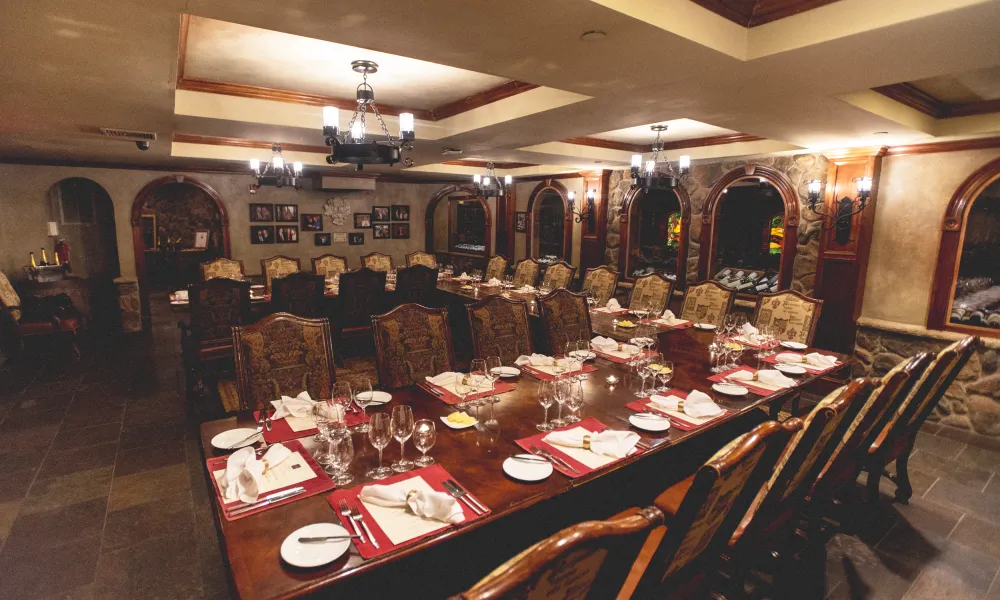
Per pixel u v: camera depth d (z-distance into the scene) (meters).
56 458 3.56
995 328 4.29
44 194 7.08
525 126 4.10
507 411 2.33
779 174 5.54
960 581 2.48
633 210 7.38
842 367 3.18
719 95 2.97
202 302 4.35
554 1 1.76
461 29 2.04
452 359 3.16
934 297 4.55
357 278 5.24
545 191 8.78
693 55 2.29
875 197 4.82
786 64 2.38
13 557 2.54
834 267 5.06
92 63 2.47
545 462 1.83
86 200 7.98
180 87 3.72
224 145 6.56
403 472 1.77
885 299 4.87
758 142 5.22
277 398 2.58
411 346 3.02
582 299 3.95
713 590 2.11
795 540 2.58
